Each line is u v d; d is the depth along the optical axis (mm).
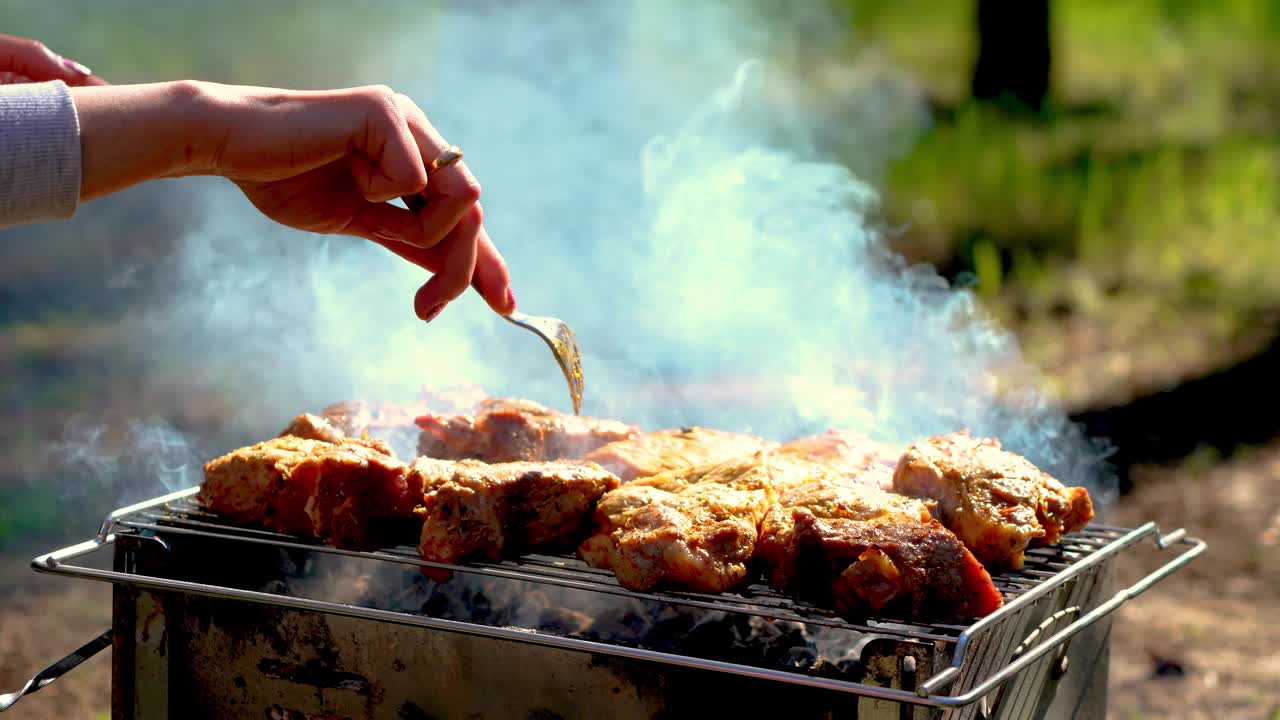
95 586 4781
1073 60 17891
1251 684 3961
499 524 2152
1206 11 17781
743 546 2020
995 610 1901
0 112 1571
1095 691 2471
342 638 2188
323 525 2219
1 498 5621
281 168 1786
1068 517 2359
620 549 2006
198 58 15445
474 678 2094
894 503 2086
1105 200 10656
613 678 2006
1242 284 9320
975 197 10789
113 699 2318
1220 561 5008
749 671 1680
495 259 2186
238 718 2279
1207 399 7055
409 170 1807
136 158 1680
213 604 2275
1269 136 12758
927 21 17469
